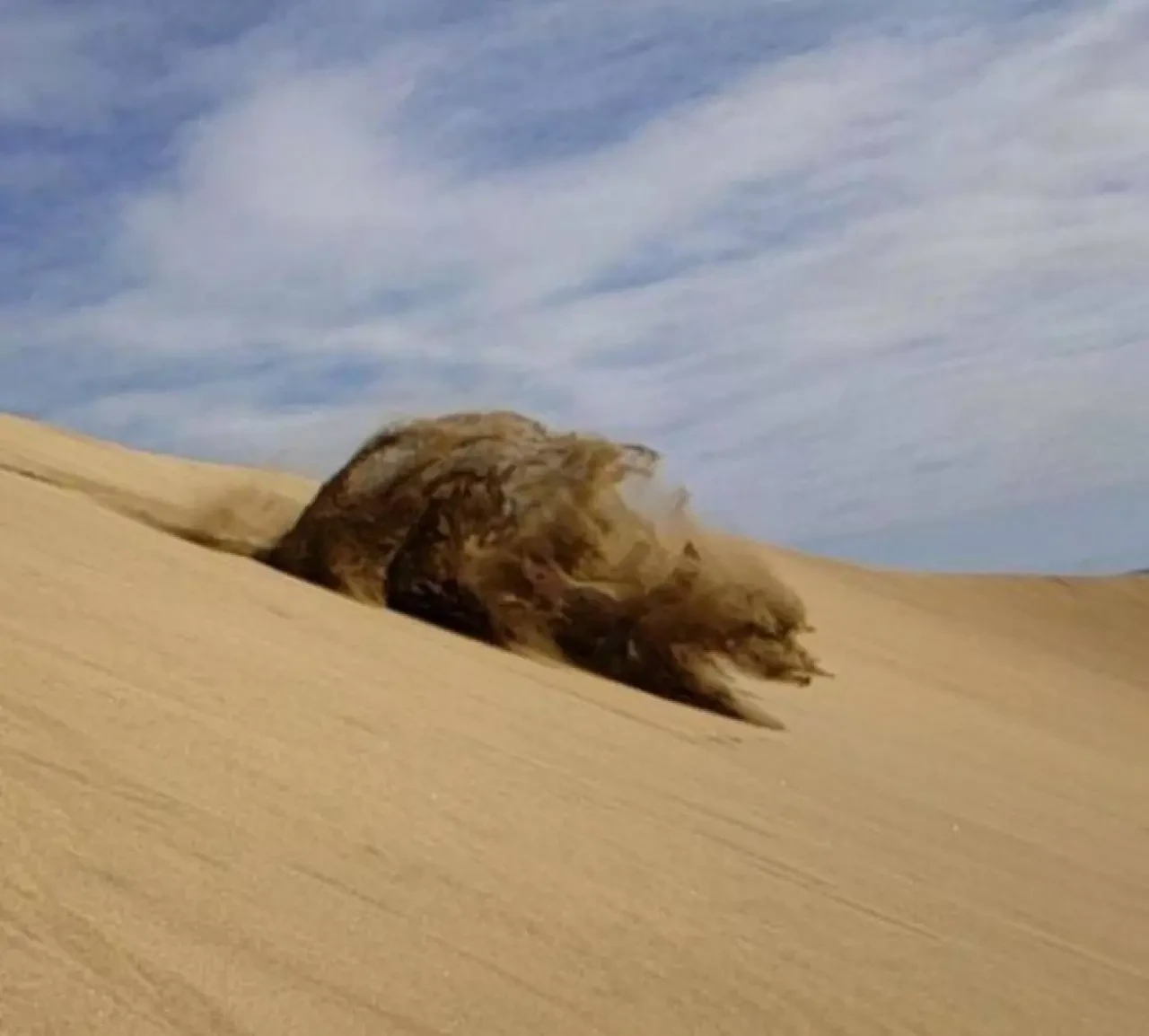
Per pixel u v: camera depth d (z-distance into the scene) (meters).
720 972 3.51
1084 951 4.66
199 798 3.53
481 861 3.73
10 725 3.62
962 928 4.48
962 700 12.52
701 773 5.48
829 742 7.36
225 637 5.09
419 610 7.33
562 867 3.87
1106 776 9.48
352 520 7.48
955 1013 3.73
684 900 3.93
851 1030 3.43
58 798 3.29
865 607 19.45
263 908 3.09
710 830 4.70
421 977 3.02
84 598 5.00
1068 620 25.77
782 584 8.78
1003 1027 3.75
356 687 5.03
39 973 2.59
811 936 3.96
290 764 3.97
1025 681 15.99
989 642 20.66
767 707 7.92
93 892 2.92
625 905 3.75
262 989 2.77
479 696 5.59
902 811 5.98
